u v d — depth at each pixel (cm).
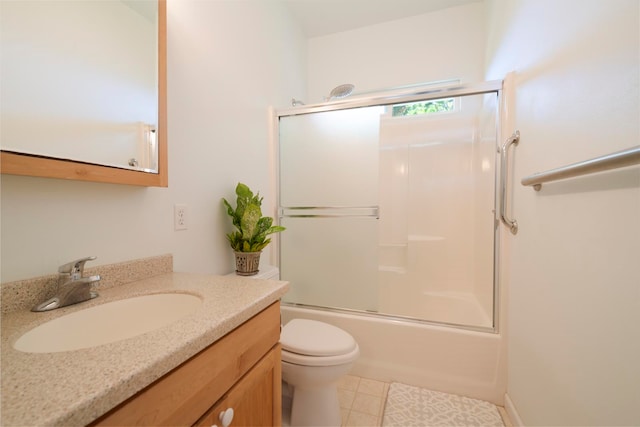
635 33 59
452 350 147
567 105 87
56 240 74
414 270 242
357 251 187
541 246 103
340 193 190
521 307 122
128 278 90
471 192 228
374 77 251
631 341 60
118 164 85
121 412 40
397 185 248
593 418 72
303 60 257
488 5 202
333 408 122
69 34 75
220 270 137
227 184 144
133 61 90
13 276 66
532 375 109
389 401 140
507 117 139
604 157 59
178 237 113
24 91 65
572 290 83
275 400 83
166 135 100
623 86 63
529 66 118
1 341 50
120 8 87
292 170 197
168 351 46
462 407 136
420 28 237
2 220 64
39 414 32
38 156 67
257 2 175
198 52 124
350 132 188
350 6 224
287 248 199
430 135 239
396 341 157
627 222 62
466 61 226
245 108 161
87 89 78
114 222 88
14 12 64
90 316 69
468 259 228
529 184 100
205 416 55
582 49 79
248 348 70
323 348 117
